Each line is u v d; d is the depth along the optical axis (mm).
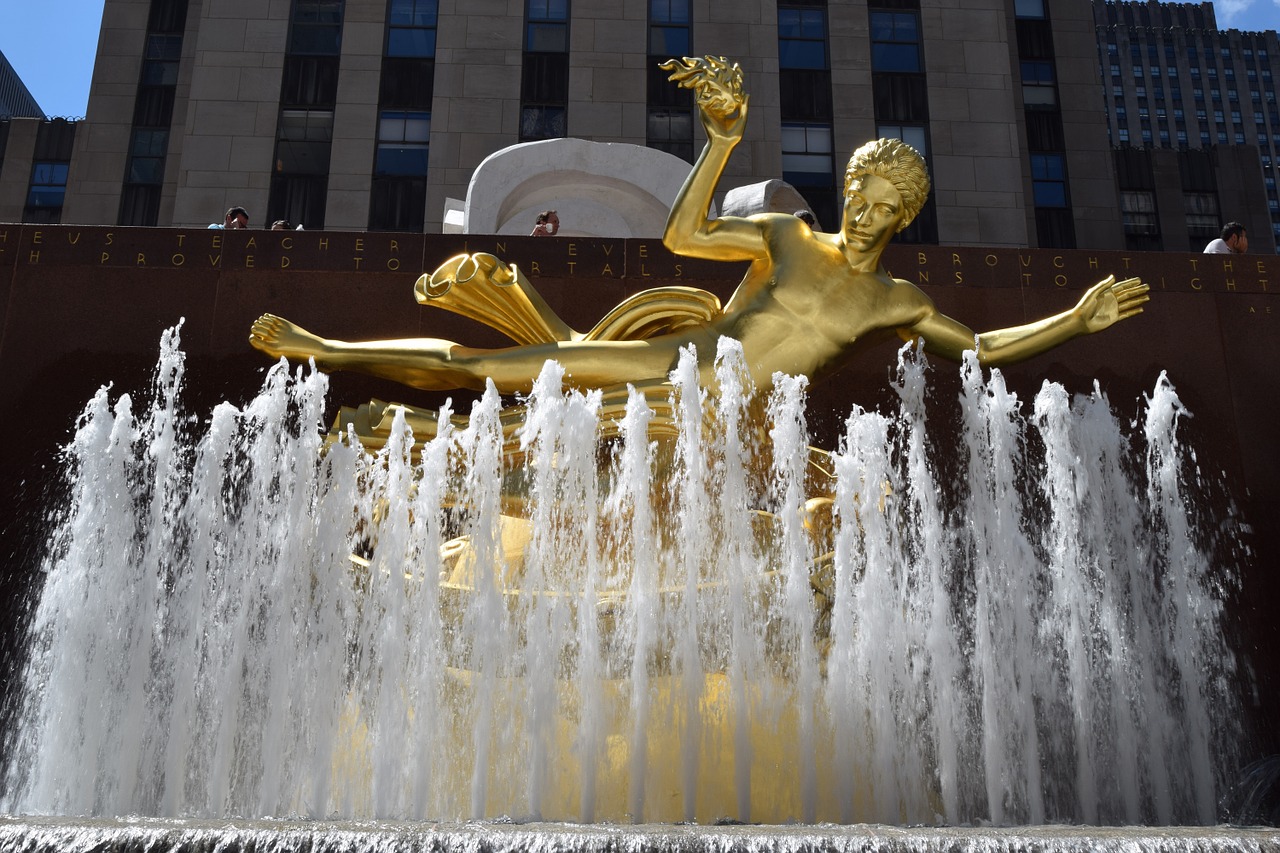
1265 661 9508
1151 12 118438
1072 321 9031
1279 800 8734
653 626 7453
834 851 4145
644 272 10508
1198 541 9883
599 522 8031
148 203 36969
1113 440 9648
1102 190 36531
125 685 8156
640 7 33156
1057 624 9219
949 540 9781
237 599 8125
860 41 33344
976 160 32375
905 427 9977
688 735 7242
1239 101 116562
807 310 8672
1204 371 10438
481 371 8773
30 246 10211
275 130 32188
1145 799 8930
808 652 7520
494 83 32375
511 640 7457
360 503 8219
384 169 32062
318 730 7578
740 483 8266
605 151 15305
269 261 10297
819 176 32281
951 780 7766
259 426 9539
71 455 9703
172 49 38375
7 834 4039
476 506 8016
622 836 4160
